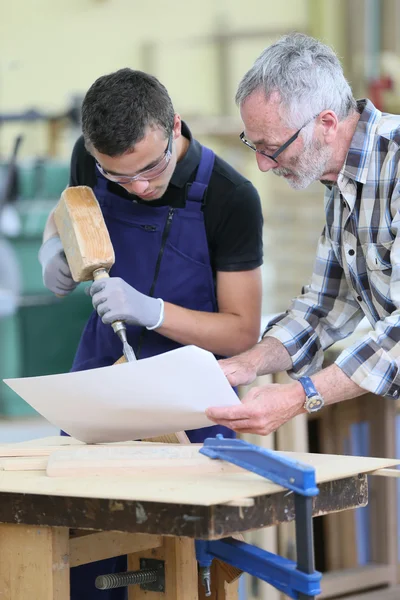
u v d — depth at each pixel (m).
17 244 6.09
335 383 2.26
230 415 2.14
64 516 1.95
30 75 10.23
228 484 1.94
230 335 2.81
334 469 2.08
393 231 2.46
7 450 2.32
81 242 2.59
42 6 10.24
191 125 8.64
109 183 2.89
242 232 2.82
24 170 5.98
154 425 2.29
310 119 2.39
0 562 2.10
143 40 10.64
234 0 10.88
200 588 2.42
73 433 2.38
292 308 2.81
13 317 6.23
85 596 2.82
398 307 2.38
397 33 10.38
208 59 10.83
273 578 1.91
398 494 4.00
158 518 1.83
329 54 2.45
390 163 2.43
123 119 2.40
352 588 3.82
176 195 2.82
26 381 2.23
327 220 2.71
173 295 2.87
